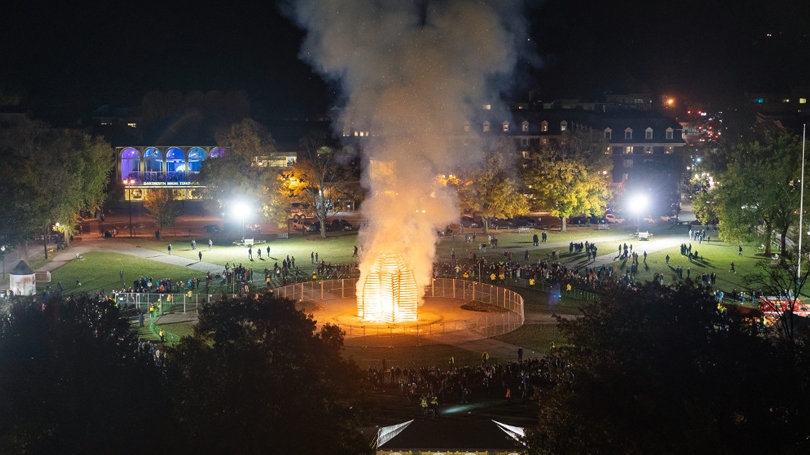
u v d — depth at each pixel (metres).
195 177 181.75
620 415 47.94
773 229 147.62
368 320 107.31
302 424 52.28
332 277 135.38
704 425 44.62
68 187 154.25
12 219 117.62
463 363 89.56
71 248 165.12
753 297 108.25
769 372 47.84
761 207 140.12
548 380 80.69
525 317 109.62
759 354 49.75
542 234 171.62
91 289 126.88
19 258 151.75
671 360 50.47
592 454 49.22
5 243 117.50
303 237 179.38
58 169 152.38
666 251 154.12
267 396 53.09
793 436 45.25
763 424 46.06
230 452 50.75
